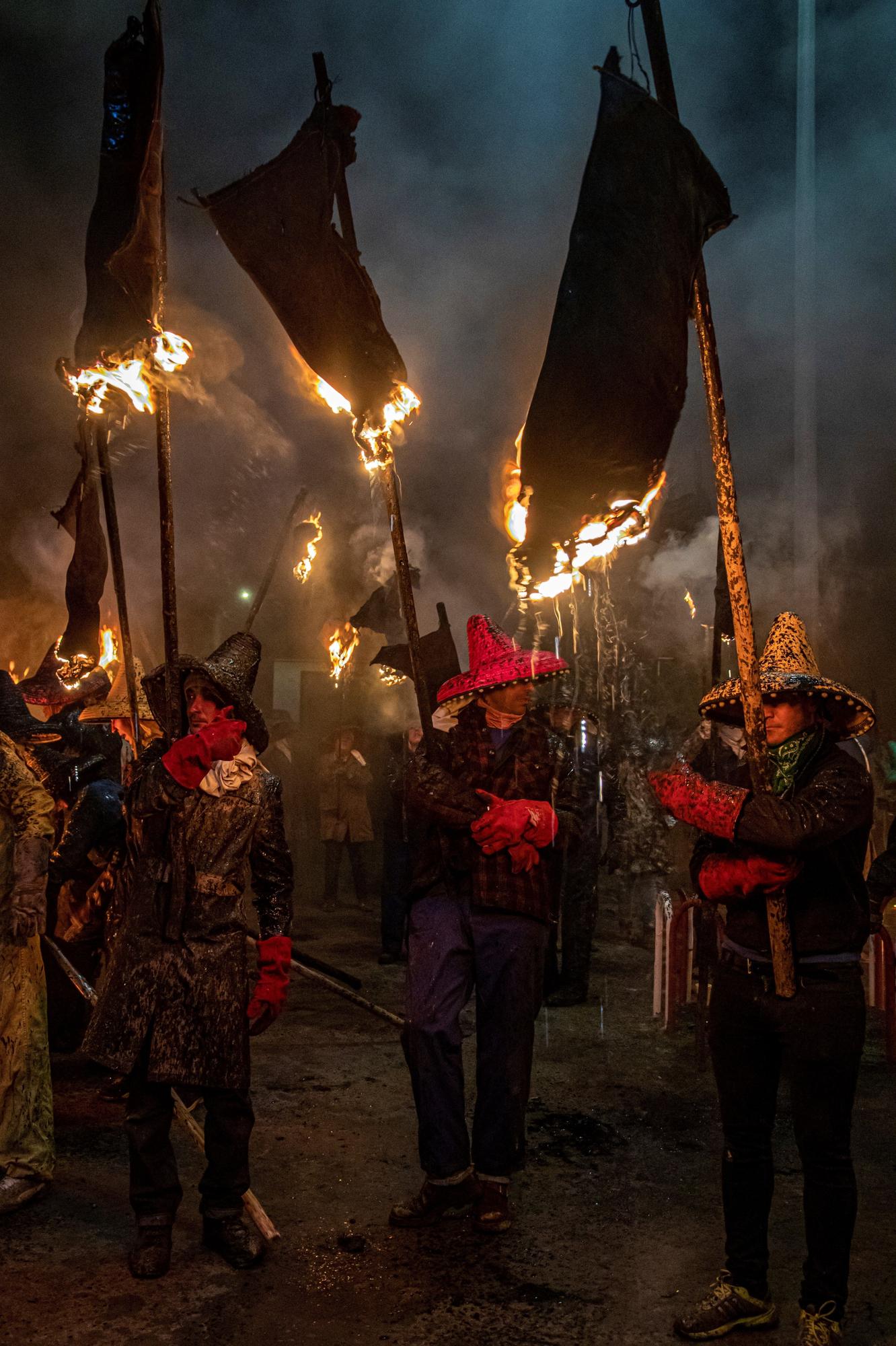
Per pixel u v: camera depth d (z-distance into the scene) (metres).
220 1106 3.16
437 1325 2.86
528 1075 3.44
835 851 2.72
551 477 2.78
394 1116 4.35
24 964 3.58
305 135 3.16
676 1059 5.07
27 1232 3.33
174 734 3.26
